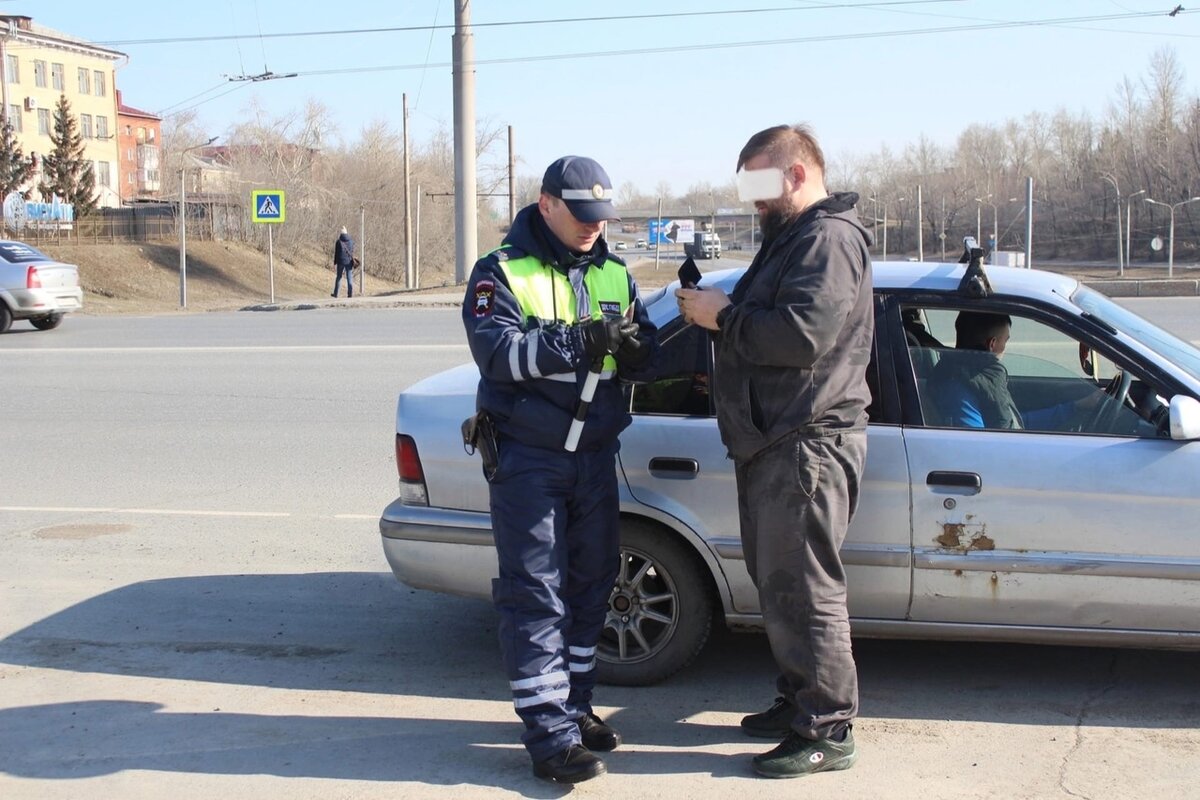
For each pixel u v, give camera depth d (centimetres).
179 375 1401
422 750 410
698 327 457
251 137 5797
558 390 380
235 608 572
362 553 667
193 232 5153
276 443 988
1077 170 7725
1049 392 459
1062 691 456
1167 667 479
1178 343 475
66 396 1251
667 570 454
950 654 497
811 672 377
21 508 780
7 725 434
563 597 396
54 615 561
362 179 5997
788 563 373
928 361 441
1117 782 378
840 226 363
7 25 6850
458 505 472
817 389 365
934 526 425
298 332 1981
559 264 392
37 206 4978
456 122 2964
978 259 432
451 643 523
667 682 469
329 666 495
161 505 783
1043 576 421
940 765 392
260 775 391
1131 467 414
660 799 369
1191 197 6656
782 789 375
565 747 378
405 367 1444
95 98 8531
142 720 438
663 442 447
